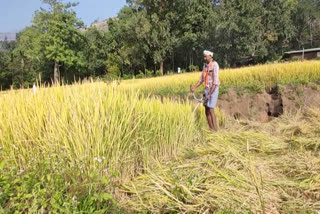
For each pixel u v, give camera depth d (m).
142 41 42.69
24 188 2.08
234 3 38.31
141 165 3.68
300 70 9.45
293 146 4.34
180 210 2.52
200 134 5.47
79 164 2.66
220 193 2.71
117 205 2.52
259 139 4.76
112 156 3.09
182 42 41.69
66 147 2.81
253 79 10.02
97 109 3.07
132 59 45.56
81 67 44.75
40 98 3.28
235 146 4.43
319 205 2.56
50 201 2.05
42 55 41.81
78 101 3.17
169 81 12.30
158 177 3.20
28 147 2.85
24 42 48.72
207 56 5.91
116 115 3.29
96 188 2.52
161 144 4.27
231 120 7.35
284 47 56.28
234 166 3.44
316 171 3.25
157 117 4.20
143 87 11.49
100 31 54.19
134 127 3.41
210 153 4.14
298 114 7.08
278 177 3.25
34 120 2.97
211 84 5.88
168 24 41.56
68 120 3.10
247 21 36.59
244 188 2.85
